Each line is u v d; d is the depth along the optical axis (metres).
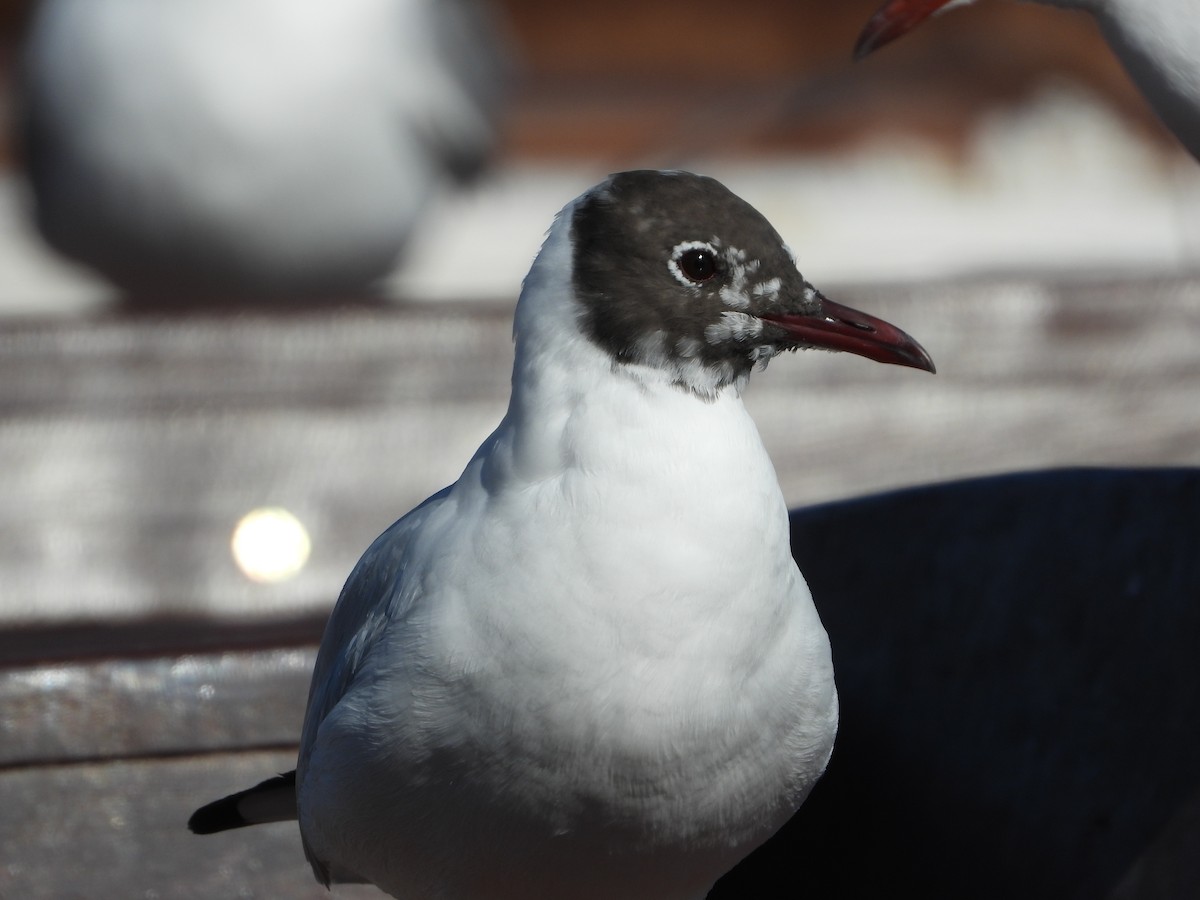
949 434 3.14
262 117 3.58
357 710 2.81
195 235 3.69
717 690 2.79
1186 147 2.92
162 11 3.57
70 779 2.91
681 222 2.81
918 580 2.91
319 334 3.13
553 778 2.80
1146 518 2.87
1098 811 2.87
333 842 2.84
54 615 3.09
